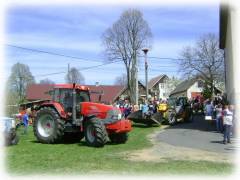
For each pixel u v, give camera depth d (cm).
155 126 2708
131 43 5850
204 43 6397
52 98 1798
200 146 1603
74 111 1705
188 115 3014
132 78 5828
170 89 10344
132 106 3422
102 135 1581
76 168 1123
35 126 1788
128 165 1170
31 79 7175
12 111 3316
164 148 1546
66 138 1836
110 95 6581
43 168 1124
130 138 1927
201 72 6456
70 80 5453
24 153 1422
